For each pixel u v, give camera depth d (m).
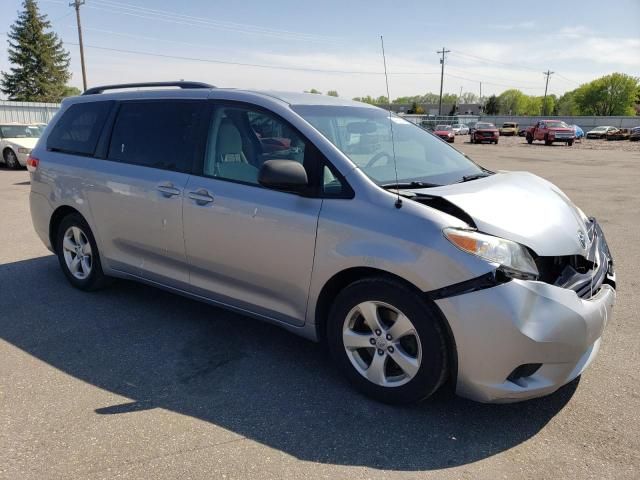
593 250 3.26
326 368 3.51
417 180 3.36
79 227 4.72
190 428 2.84
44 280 5.24
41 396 3.14
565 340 2.68
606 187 12.70
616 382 3.33
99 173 4.37
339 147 3.27
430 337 2.79
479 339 2.67
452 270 2.69
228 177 3.60
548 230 2.96
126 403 3.07
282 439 2.75
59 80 58.09
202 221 3.65
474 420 2.93
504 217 2.92
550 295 2.69
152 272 4.17
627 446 2.70
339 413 2.99
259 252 3.39
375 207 2.97
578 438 2.77
